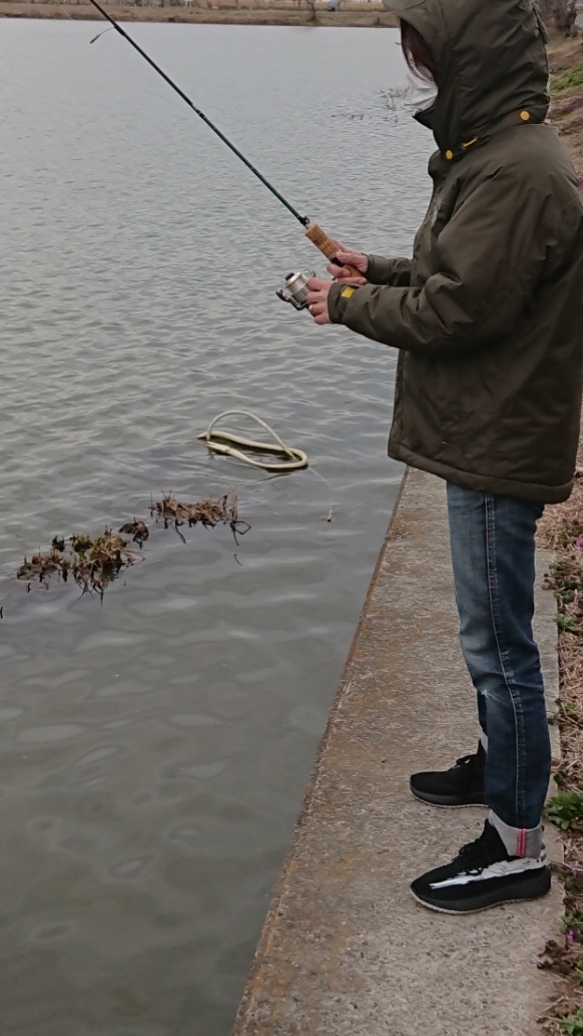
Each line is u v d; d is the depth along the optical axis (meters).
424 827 3.20
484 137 2.44
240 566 6.47
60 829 4.30
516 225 2.37
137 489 7.68
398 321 2.52
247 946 3.70
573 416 2.58
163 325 12.13
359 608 5.97
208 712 5.05
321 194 21.03
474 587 2.66
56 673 5.40
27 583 6.31
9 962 3.67
